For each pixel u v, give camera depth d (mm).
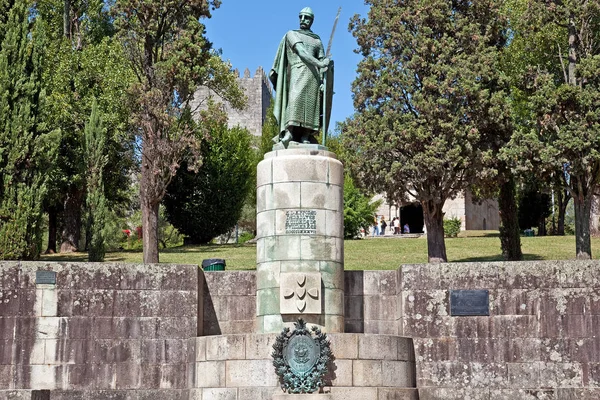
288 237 17359
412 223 61906
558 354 17859
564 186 27797
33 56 26312
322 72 18641
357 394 16219
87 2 46281
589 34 29297
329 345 16406
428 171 31312
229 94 43281
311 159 17688
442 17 32688
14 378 17672
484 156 30516
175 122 33219
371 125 32469
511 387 17797
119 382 17938
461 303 18219
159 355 18125
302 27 19031
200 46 33750
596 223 43344
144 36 33812
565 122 27641
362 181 33281
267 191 17750
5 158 24828
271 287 17297
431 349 18078
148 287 18406
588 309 17953
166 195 44844
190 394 17406
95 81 40688
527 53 38906
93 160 29844
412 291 18406
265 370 16391
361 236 50719
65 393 17688
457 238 45562
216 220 45250
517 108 38750
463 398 17797
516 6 39406
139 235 61906
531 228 55250
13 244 24078
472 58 32031
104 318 18156
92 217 29250
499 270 18312
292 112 18453
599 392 17594
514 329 18031
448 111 31297
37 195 24859
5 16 26578
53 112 37656
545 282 18156
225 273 19547
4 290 17938
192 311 18438
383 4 33688
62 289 18141
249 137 55562
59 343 17938
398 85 33000
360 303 19312
